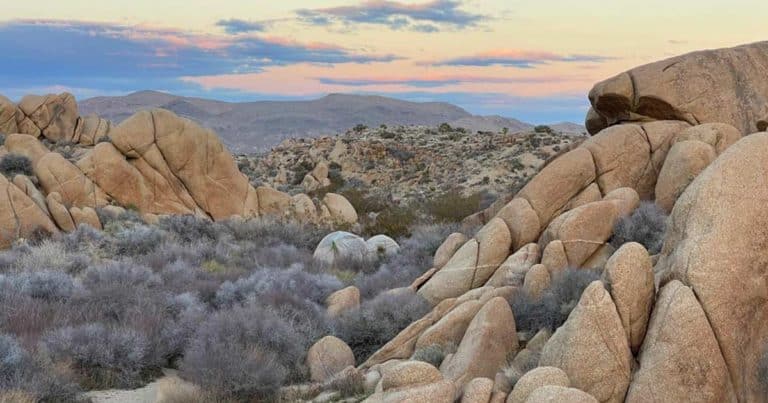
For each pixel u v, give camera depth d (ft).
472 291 54.08
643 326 37.11
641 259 37.65
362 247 92.22
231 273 81.41
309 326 57.11
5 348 46.62
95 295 64.34
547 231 57.36
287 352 52.47
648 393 34.42
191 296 66.90
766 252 37.96
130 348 51.60
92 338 51.70
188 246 95.04
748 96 68.85
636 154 65.21
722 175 40.45
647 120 69.97
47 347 50.52
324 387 47.21
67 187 105.60
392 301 58.39
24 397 42.01
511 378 38.70
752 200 39.04
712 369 34.58
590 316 36.73
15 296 62.23
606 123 81.05
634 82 69.77
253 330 53.16
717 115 67.82
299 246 104.99
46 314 59.06
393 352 50.83
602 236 55.98
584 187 63.87
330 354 52.24
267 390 46.93
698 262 37.11
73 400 45.01
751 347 36.35
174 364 54.08
